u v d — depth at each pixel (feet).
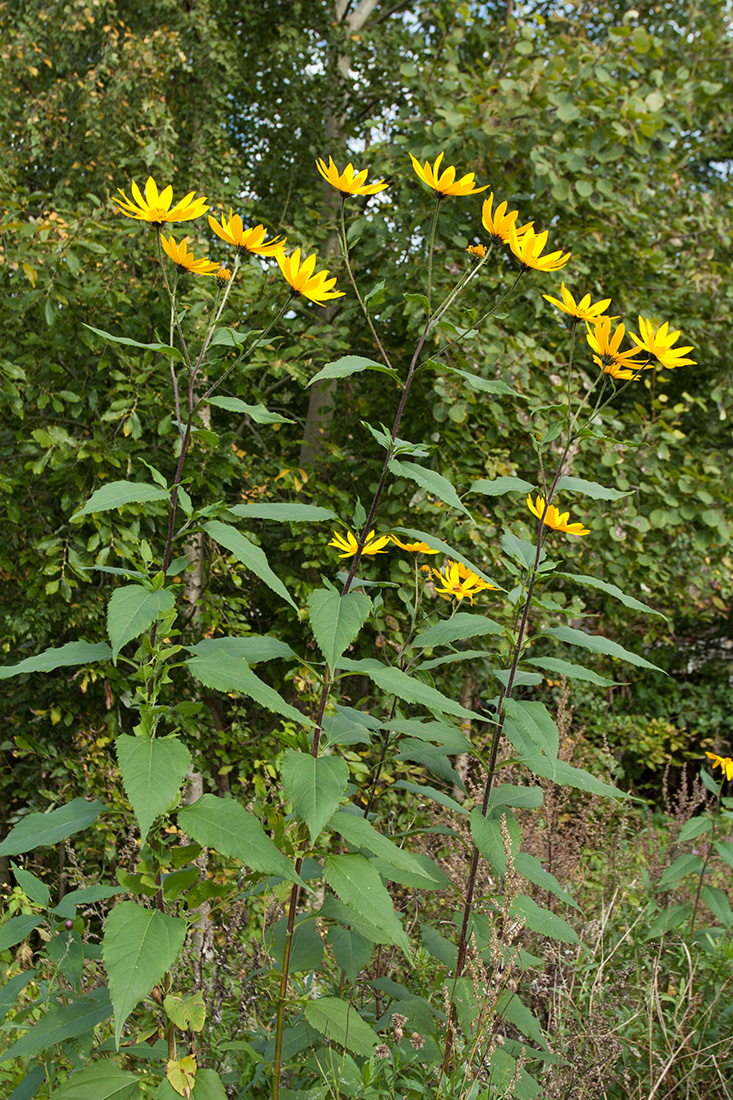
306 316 19.29
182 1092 4.16
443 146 15.61
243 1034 6.37
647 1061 7.20
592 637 5.63
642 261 18.44
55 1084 5.29
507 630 5.75
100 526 14.11
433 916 8.87
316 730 4.85
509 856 5.36
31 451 15.15
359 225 5.25
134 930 3.81
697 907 8.49
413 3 23.86
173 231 14.92
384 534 5.11
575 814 13.14
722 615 23.61
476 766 11.09
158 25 20.54
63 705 16.56
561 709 9.53
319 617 4.48
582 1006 7.09
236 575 16.38
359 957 5.92
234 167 20.27
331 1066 5.31
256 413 4.65
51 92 19.62
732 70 20.85
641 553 16.62
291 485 16.15
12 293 15.07
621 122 16.11
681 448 18.47
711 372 21.35
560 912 8.86
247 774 16.30
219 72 20.15
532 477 16.87
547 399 15.52
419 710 15.29
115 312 14.87
